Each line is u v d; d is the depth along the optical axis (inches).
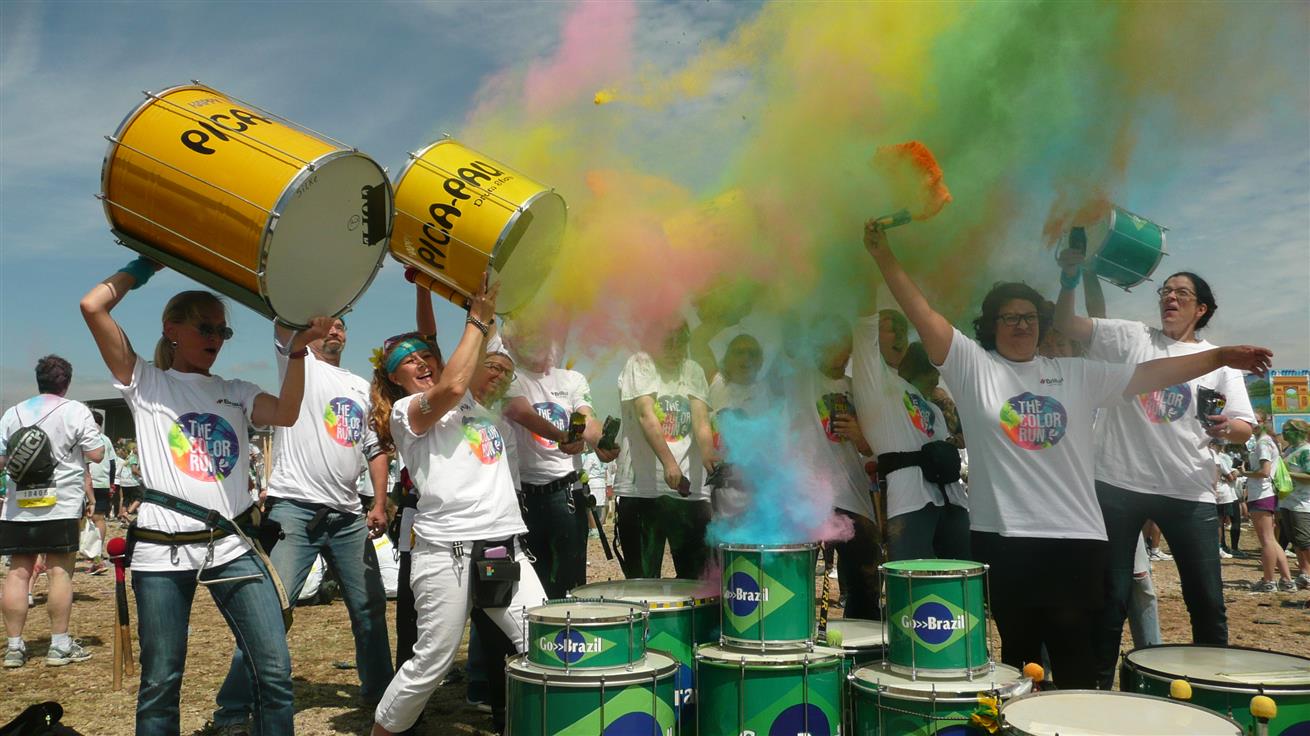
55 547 239.6
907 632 123.3
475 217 132.2
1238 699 111.5
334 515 178.9
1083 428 136.5
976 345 141.4
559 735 116.3
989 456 137.7
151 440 127.9
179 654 127.0
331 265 124.4
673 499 187.8
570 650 119.0
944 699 115.1
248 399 135.0
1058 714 105.7
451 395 135.2
